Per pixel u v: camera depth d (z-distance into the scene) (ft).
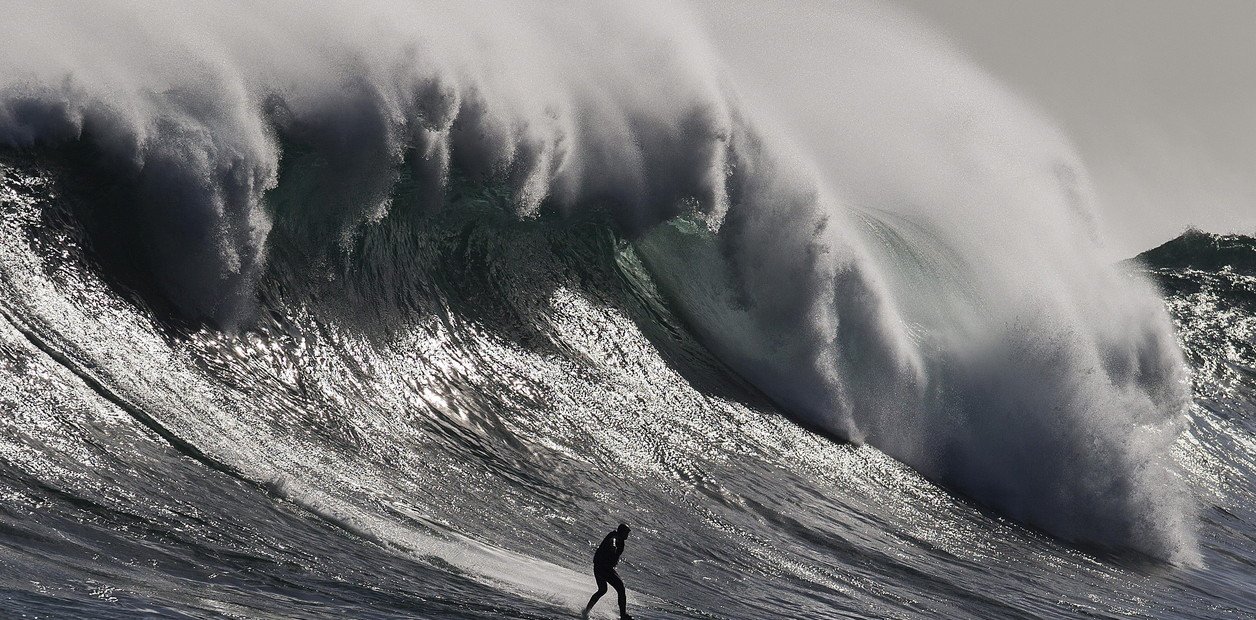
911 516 211.61
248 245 184.14
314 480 143.33
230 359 167.94
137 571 105.09
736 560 164.14
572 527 159.12
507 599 125.29
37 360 140.97
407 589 119.65
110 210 174.91
